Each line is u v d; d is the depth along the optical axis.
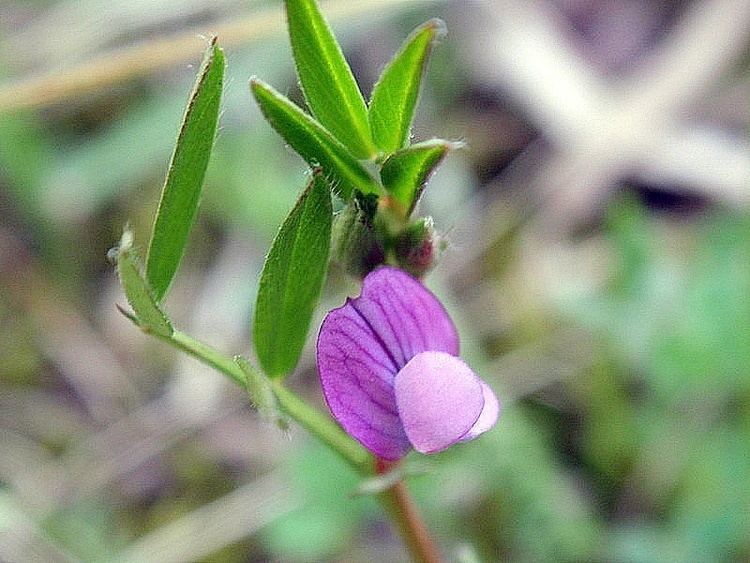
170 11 0.09
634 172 0.10
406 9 0.10
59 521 0.08
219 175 0.09
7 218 0.09
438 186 0.09
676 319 0.08
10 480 0.08
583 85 0.10
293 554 0.08
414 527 0.05
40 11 0.10
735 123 0.10
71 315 0.09
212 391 0.09
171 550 0.08
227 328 0.09
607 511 0.08
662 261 0.08
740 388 0.08
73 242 0.09
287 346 0.05
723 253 0.08
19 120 0.09
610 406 0.08
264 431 0.08
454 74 0.10
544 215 0.10
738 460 0.07
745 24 0.10
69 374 0.09
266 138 0.09
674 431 0.08
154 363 0.09
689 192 0.10
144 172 0.09
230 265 0.09
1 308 0.09
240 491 0.08
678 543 0.07
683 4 0.11
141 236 0.09
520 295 0.09
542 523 0.07
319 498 0.07
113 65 0.08
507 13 0.10
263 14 0.08
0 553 0.07
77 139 0.10
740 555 0.07
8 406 0.09
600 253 0.09
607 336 0.08
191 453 0.08
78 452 0.08
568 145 0.10
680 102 0.10
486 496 0.08
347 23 0.10
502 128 0.10
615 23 0.11
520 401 0.08
